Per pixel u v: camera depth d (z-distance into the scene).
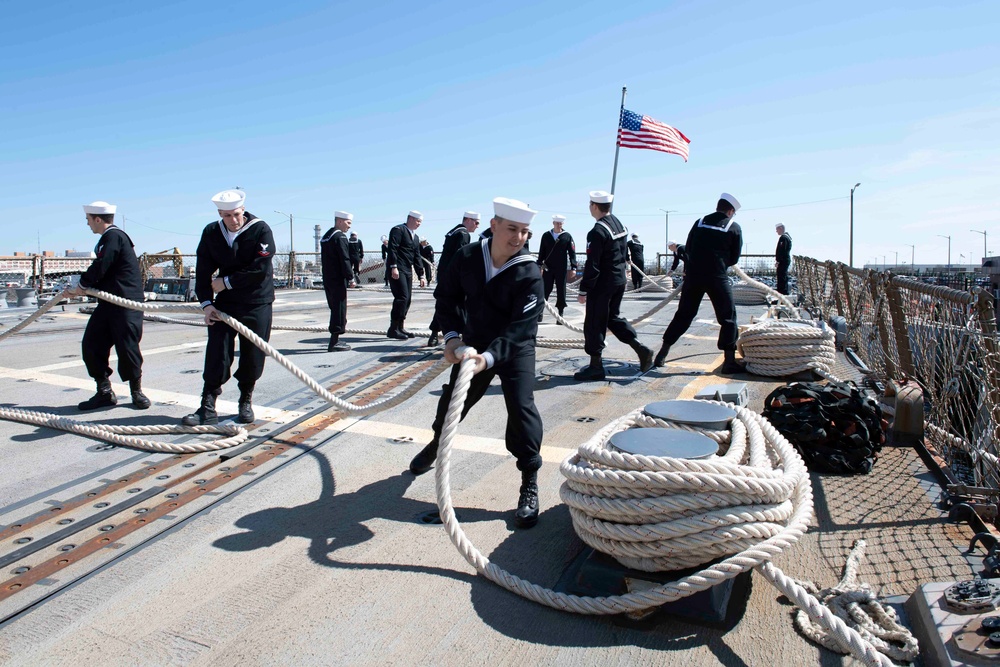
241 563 3.22
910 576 2.95
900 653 2.37
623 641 2.60
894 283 5.59
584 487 2.93
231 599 2.90
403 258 9.87
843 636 2.34
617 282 6.86
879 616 2.57
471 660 2.49
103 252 5.64
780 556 3.19
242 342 5.26
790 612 2.77
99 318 5.78
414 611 2.81
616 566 2.89
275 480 4.28
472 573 3.12
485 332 3.76
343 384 6.98
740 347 7.38
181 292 17.03
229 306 5.21
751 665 2.45
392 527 3.61
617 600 2.67
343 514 3.77
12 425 5.40
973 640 2.17
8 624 2.72
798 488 2.98
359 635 2.64
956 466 4.17
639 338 10.06
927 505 3.71
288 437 5.13
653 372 7.38
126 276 5.79
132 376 5.85
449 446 3.18
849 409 4.33
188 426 5.13
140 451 4.80
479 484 4.21
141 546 3.39
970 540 3.26
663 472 2.70
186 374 7.46
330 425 5.45
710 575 2.57
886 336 6.37
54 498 3.98
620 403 6.06
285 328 10.77
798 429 4.27
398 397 4.41
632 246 20.25
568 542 3.44
